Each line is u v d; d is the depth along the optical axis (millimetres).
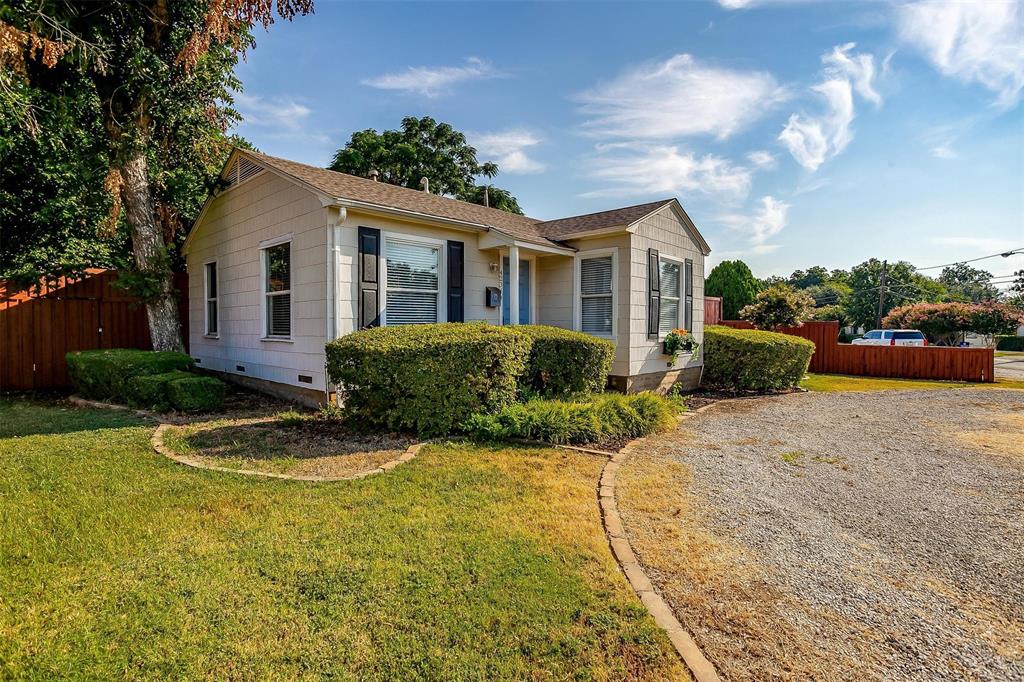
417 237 7770
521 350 6355
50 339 9945
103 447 5082
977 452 5648
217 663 2002
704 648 2174
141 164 9500
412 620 2281
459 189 25594
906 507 3943
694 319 10969
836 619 2424
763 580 2775
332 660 2023
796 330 15797
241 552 2893
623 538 3229
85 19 8656
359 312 7125
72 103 9273
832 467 5020
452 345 5711
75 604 2389
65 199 10008
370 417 5832
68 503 3598
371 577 2635
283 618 2287
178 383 6840
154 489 3873
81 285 10320
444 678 1933
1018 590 2734
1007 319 23312
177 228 11391
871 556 3104
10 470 4332
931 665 2104
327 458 4805
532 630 2232
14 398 8594
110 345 10664
